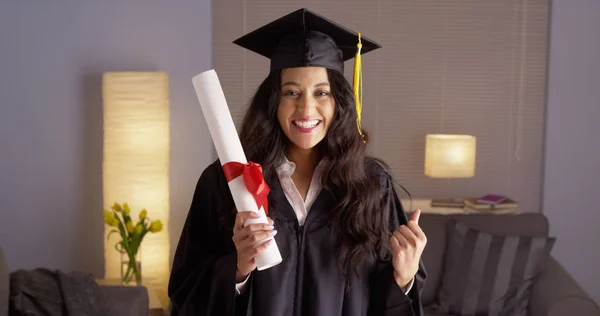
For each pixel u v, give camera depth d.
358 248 1.61
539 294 3.33
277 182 1.66
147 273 4.04
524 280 3.38
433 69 4.51
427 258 3.54
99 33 4.24
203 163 4.35
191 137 4.34
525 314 3.35
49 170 4.29
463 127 4.54
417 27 4.48
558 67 4.38
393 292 1.65
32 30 4.20
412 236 1.60
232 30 4.47
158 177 3.99
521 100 4.52
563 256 4.47
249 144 1.68
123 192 3.98
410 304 1.65
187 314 1.69
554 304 3.20
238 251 1.49
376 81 4.52
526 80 4.51
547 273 3.43
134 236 3.81
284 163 1.67
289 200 1.66
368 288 1.69
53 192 4.31
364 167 1.70
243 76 4.50
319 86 1.60
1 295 2.39
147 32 4.27
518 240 3.45
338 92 1.65
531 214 3.74
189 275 1.74
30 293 2.61
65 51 4.23
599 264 4.47
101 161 4.31
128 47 4.26
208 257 1.73
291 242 1.62
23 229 4.32
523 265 3.40
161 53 4.29
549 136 4.43
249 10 4.46
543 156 4.50
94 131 4.29
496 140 4.55
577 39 4.36
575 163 4.44
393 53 4.50
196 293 1.69
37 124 4.26
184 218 4.37
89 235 4.35
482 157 4.56
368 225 1.63
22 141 4.26
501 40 4.49
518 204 4.54
